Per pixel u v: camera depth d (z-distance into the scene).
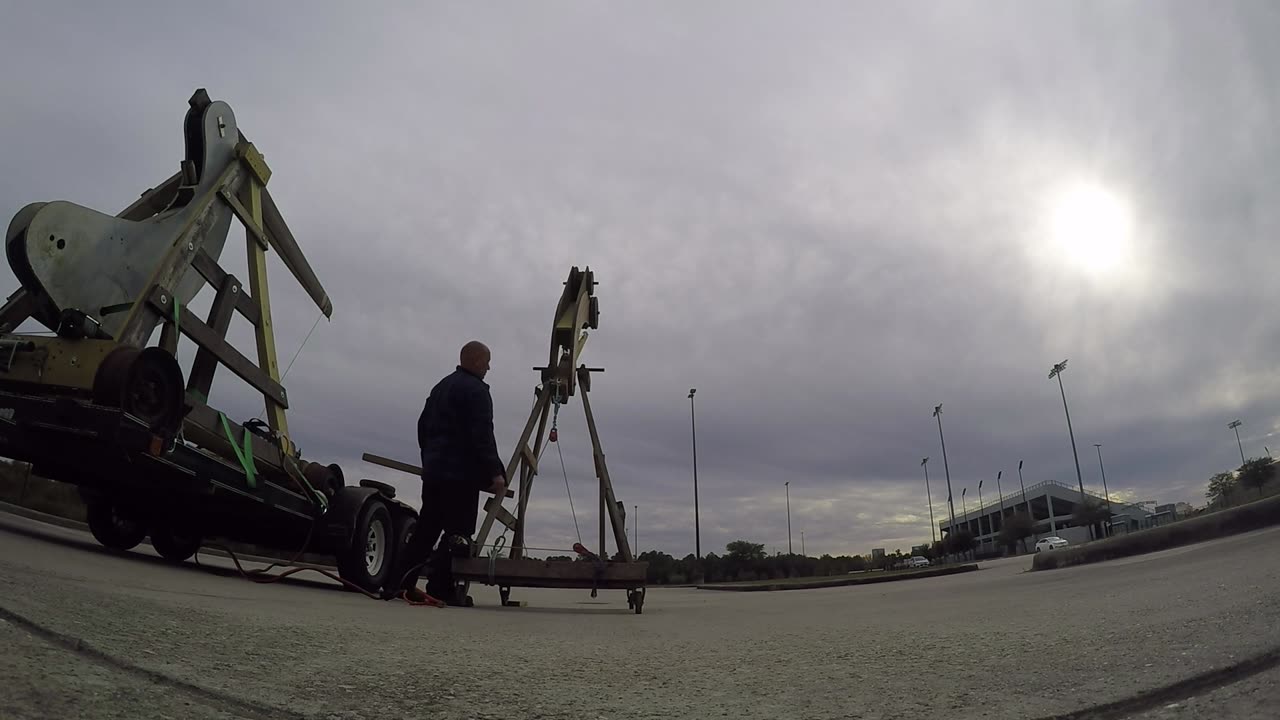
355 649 2.77
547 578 6.94
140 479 5.84
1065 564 15.54
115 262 5.50
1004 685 2.26
